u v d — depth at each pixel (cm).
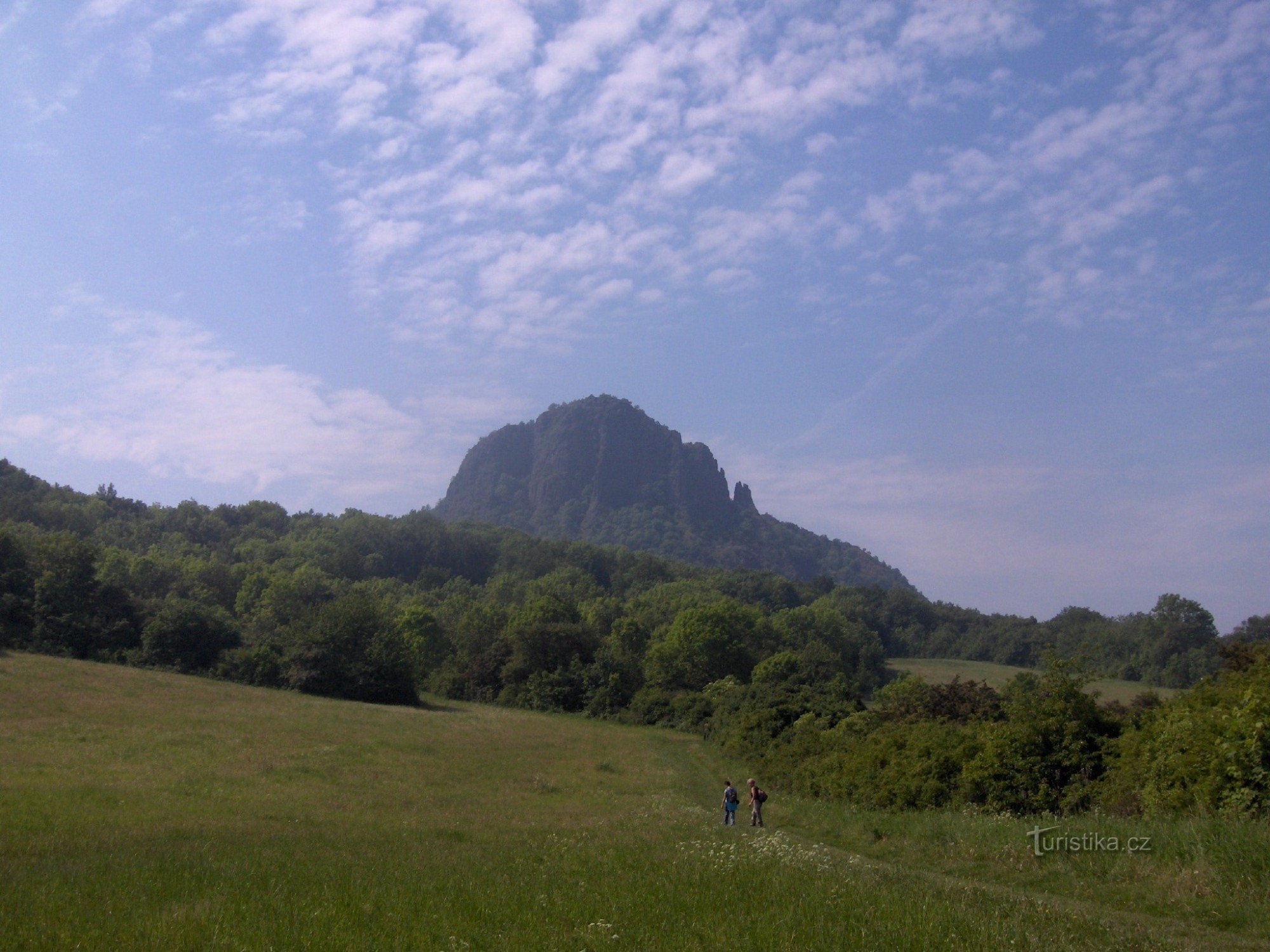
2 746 3278
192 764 3238
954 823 1958
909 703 3878
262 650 6925
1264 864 1195
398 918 977
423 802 2830
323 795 2811
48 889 1126
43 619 6619
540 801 3055
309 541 14350
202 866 1370
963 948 833
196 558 11319
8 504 11300
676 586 13912
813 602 14250
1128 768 1873
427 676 8944
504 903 1067
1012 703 2316
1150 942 940
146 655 6688
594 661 8169
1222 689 1811
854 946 835
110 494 14562
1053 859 1510
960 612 15075
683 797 3269
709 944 855
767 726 4372
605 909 1023
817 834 2295
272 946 848
